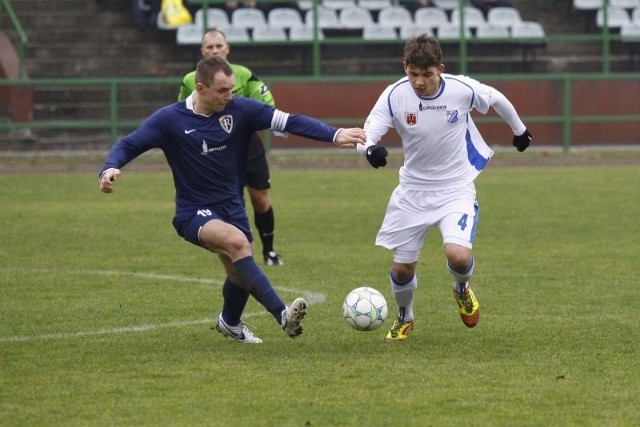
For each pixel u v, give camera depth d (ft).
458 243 66.13
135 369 60.54
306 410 51.90
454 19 262.67
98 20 254.27
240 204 66.39
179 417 50.88
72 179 185.57
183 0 256.11
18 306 80.84
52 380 58.03
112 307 80.38
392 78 224.53
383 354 64.18
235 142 65.16
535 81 226.38
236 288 66.59
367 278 93.25
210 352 65.05
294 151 222.48
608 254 105.19
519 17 261.03
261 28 250.16
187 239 66.13
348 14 257.14
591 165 207.00
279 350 65.62
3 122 220.84
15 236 120.98
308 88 223.30
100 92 238.27
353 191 167.84
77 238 119.44
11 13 230.48
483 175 190.08
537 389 55.67
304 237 119.34
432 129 66.74
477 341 67.77
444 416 50.83
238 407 52.54
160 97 238.89
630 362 61.72
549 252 106.93
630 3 265.34
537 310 77.82
